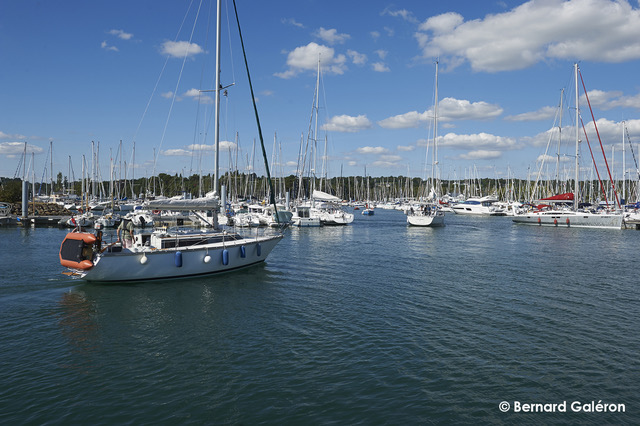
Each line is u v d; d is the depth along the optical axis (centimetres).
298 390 845
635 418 758
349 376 904
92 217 4603
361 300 1501
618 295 1592
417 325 1227
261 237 2141
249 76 2016
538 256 2622
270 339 1115
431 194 5294
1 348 1049
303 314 1331
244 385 865
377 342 1093
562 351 1042
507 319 1288
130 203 6769
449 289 1677
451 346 1068
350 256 2559
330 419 745
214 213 1966
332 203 5541
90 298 1495
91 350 1041
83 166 5969
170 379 891
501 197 11206
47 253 2520
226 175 7244
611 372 931
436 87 5194
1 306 1394
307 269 2086
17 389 844
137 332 1166
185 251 1764
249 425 728
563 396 830
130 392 837
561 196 5572
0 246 2864
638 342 1105
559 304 1459
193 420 742
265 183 8250
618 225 4653
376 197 13812
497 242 3462
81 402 798
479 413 768
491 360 986
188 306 1413
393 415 758
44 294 1542
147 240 1827
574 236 3994
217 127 1941
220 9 1919
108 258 1609
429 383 874
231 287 1678
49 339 1112
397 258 2491
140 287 1653
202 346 1067
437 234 4197
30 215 4978
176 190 8569
